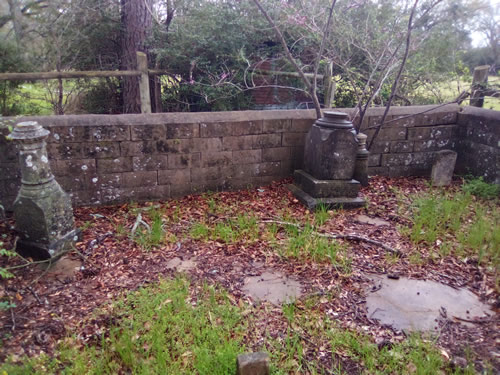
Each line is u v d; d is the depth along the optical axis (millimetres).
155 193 4910
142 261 3605
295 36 7426
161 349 2447
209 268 3521
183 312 2824
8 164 4207
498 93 6484
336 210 4812
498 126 5465
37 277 3318
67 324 2742
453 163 5723
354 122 5676
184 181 5023
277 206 4879
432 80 8055
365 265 3641
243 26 7211
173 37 7184
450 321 2908
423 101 8039
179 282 3201
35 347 2527
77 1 7340
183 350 2494
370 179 5891
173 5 7879
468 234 4184
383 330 2787
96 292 3131
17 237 3553
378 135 5844
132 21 7352
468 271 3578
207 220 4457
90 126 4402
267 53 7582
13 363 2381
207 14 7141
